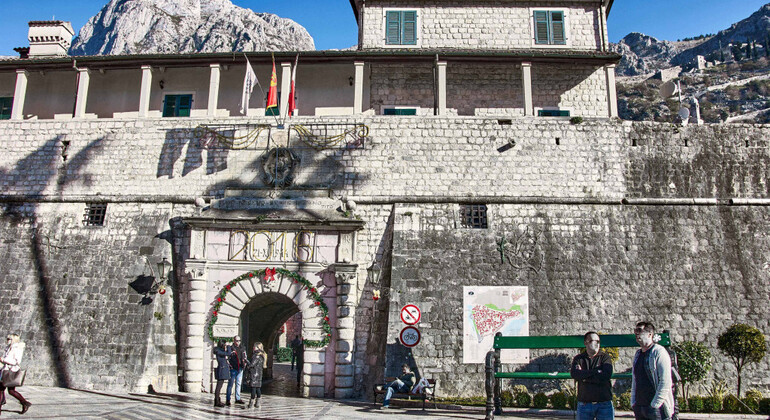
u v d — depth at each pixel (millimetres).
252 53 26484
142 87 26547
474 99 28578
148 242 23453
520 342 15125
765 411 16938
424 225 23031
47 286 22953
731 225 23156
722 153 24250
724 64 192250
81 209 24672
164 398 18750
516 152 24172
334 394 20875
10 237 24219
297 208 22797
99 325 21844
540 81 28906
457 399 19203
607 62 26688
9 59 27172
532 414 16578
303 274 21812
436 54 26344
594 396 9172
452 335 20938
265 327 27078
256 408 16750
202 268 21844
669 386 8156
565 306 21516
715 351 20984
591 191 23688
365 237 23344
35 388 19922
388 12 30141
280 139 24578
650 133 24484
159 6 160125
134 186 24781
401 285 21672
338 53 26344
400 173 24047
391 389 17766
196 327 21469
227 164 24484
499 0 30172
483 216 23500
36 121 25984
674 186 23812
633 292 21828
